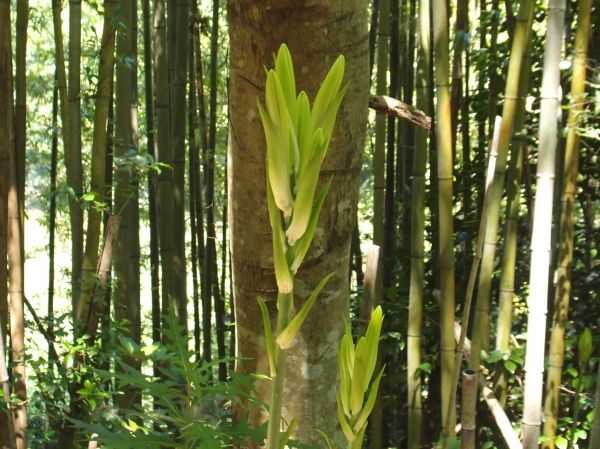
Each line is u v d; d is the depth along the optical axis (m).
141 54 7.91
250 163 1.45
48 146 7.87
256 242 1.51
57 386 3.22
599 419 2.78
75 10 3.67
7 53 3.08
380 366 4.24
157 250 5.75
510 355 3.64
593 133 3.43
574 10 4.24
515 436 3.30
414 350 3.79
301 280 1.56
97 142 3.46
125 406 3.53
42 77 7.52
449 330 3.36
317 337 1.60
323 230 1.53
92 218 3.47
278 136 0.68
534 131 4.24
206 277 5.28
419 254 3.71
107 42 3.41
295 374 1.61
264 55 1.35
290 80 0.70
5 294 3.27
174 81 4.94
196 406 1.32
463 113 5.14
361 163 1.54
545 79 2.82
